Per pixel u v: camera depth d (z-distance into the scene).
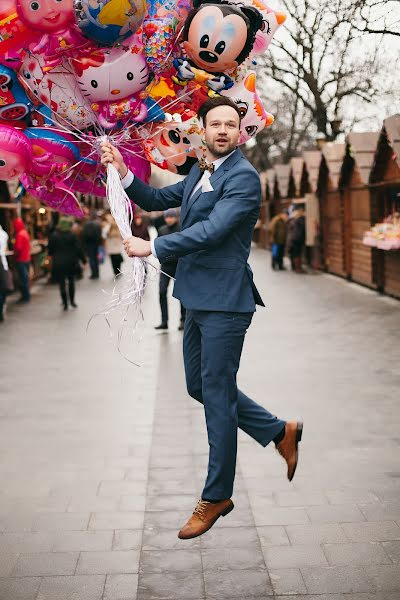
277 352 9.57
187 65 3.41
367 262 16.75
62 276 14.46
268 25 3.57
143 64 3.38
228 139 3.28
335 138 21.17
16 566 3.88
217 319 3.38
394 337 10.41
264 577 3.70
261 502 4.66
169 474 5.21
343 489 4.85
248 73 3.60
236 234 3.38
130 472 5.27
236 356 3.46
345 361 8.90
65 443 5.98
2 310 13.22
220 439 3.42
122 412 6.90
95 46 3.30
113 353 9.82
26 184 3.81
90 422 6.59
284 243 22.89
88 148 3.61
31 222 21.94
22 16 3.20
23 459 5.61
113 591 3.60
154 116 3.52
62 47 3.27
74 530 4.31
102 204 32.84
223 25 3.27
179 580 3.69
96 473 5.27
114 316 13.21
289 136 35.09
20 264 15.98
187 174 3.73
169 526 4.34
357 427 6.23
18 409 7.09
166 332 11.36
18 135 3.41
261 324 11.92
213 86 3.47
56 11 3.14
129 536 4.21
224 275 3.37
